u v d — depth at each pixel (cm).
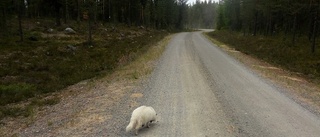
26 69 1706
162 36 5466
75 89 1306
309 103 1033
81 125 775
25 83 1381
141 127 757
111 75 1577
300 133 740
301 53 2631
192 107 948
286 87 1302
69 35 3822
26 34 3416
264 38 4141
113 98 1051
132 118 701
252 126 783
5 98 1116
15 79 1457
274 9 4081
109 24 6059
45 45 2748
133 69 1703
